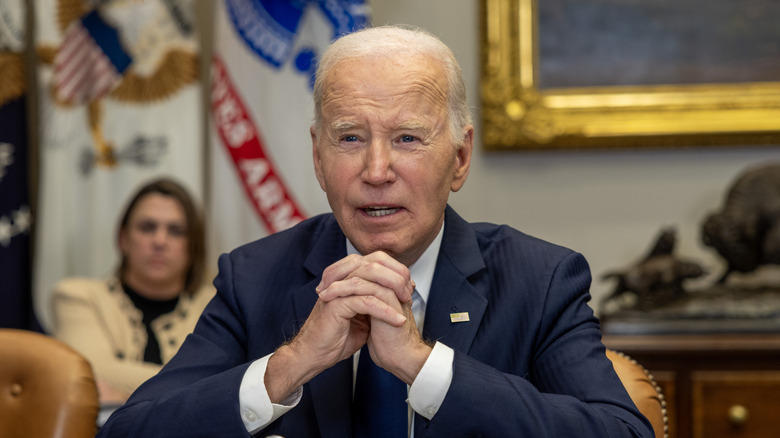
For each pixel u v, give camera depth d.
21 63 6.88
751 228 6.20
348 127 2.84
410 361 2.70
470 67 7.19
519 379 2.75
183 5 6.97
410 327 2.74
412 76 2.85
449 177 2.97
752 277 6.60
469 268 3.17
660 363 5.91
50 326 6.81
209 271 6.41
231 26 6.78
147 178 6.87
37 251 6.88
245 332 3.23
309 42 6.62
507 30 7.08
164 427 2.73
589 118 7.01
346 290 2.71
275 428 2.83
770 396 5.84
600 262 7.12
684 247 7.07
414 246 2.95
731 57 7.05
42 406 3.47
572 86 7.10
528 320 3.07
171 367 3.07
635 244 7.11
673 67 7.08
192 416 2.72
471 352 3.01
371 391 2.96
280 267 3.33
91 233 6.88
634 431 2.73
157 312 6.24
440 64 2.95
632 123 6.98
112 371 5.87
